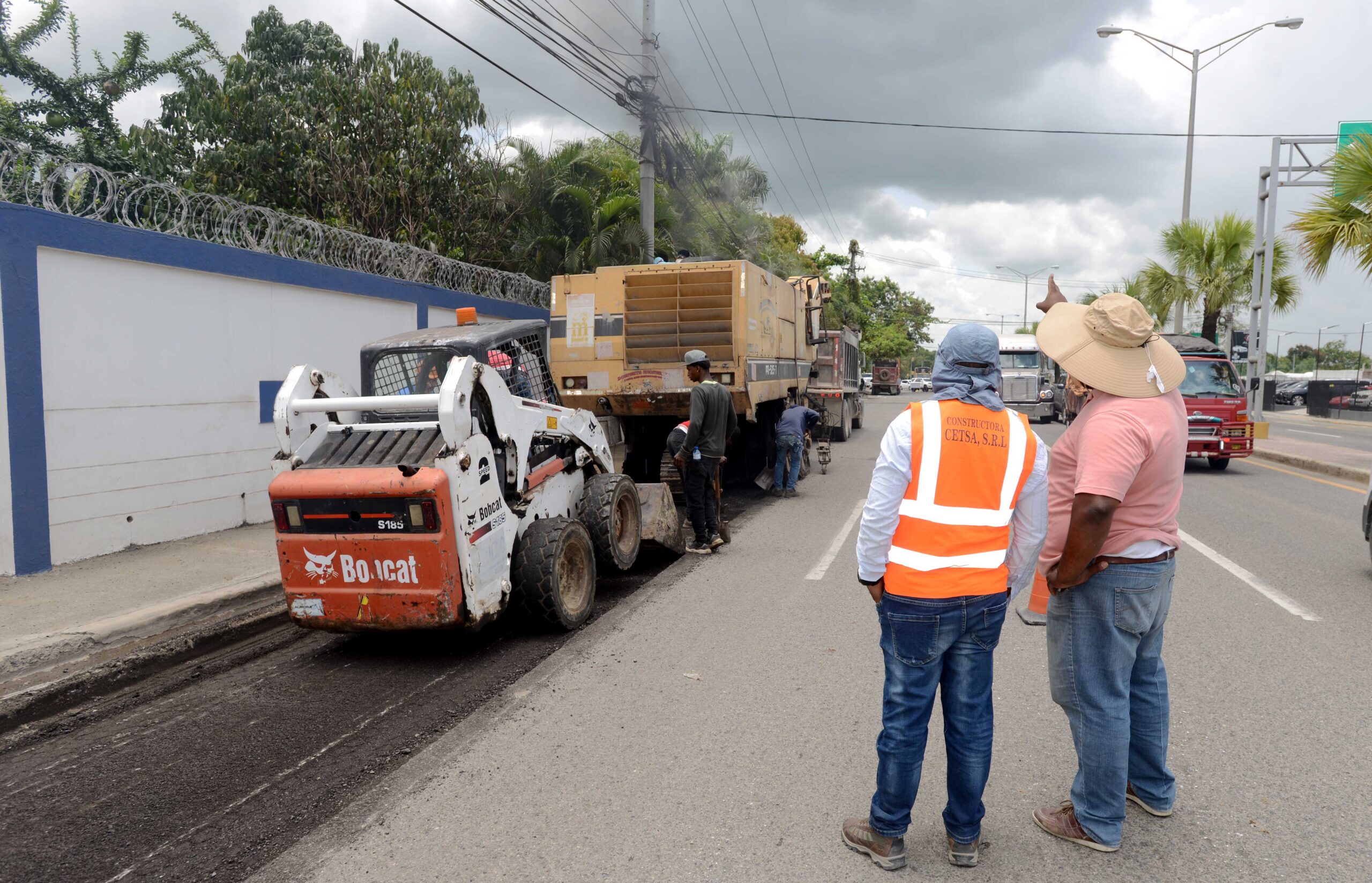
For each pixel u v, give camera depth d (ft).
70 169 22.62
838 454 57.47
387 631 16.99
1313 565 25.03
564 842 10.61
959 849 9.93
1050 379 90.94
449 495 16.26
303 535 16.90
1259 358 71.31
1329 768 12.25
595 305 33.12
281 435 17.30
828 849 10.35
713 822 11.00
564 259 60.90
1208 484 42.93
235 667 17.63
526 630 19.63
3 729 14.58
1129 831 10.70
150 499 25.17
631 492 23.94
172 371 25.68
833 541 29.09
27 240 21.33
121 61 69.00
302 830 11.11
